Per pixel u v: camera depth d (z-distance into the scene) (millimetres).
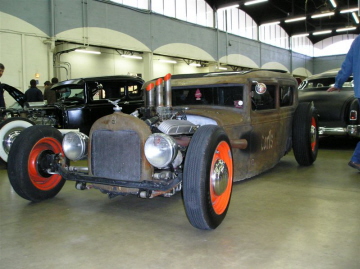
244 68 21797
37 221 2545
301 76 28000
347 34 27375
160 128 2480
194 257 1926
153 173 2361
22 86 10703
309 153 4219
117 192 2451
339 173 3975
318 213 2609
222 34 19125
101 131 2486
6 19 10242
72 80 6129
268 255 1927
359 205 2791
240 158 3135
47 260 1917
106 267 1830
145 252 2002
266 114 3502
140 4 14688
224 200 2465
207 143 2195
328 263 1819
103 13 13031
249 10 21094
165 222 2506
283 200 2961
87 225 2455
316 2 20078
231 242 2117
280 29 24938
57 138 3062
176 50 16281
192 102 3502
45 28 11258
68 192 3391
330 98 5605
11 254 1996
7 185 3801
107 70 16141
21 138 2863
